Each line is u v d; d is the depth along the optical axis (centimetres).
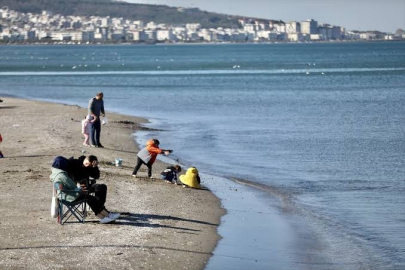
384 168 6944
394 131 9925
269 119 11706
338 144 8675
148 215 4622
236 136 9525
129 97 16475
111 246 3828
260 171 6844
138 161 5984
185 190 5644
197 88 19475
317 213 5041
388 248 4131
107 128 9969
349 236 4394
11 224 4194
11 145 7638
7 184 5344
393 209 5141
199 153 8006
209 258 3819
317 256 3966
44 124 9794
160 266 3581
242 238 4288
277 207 5222
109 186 5453
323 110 13175
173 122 11281
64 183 4178
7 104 13500
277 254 3972
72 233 4050
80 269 3428
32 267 3406
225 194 5653
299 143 8788
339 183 6197
